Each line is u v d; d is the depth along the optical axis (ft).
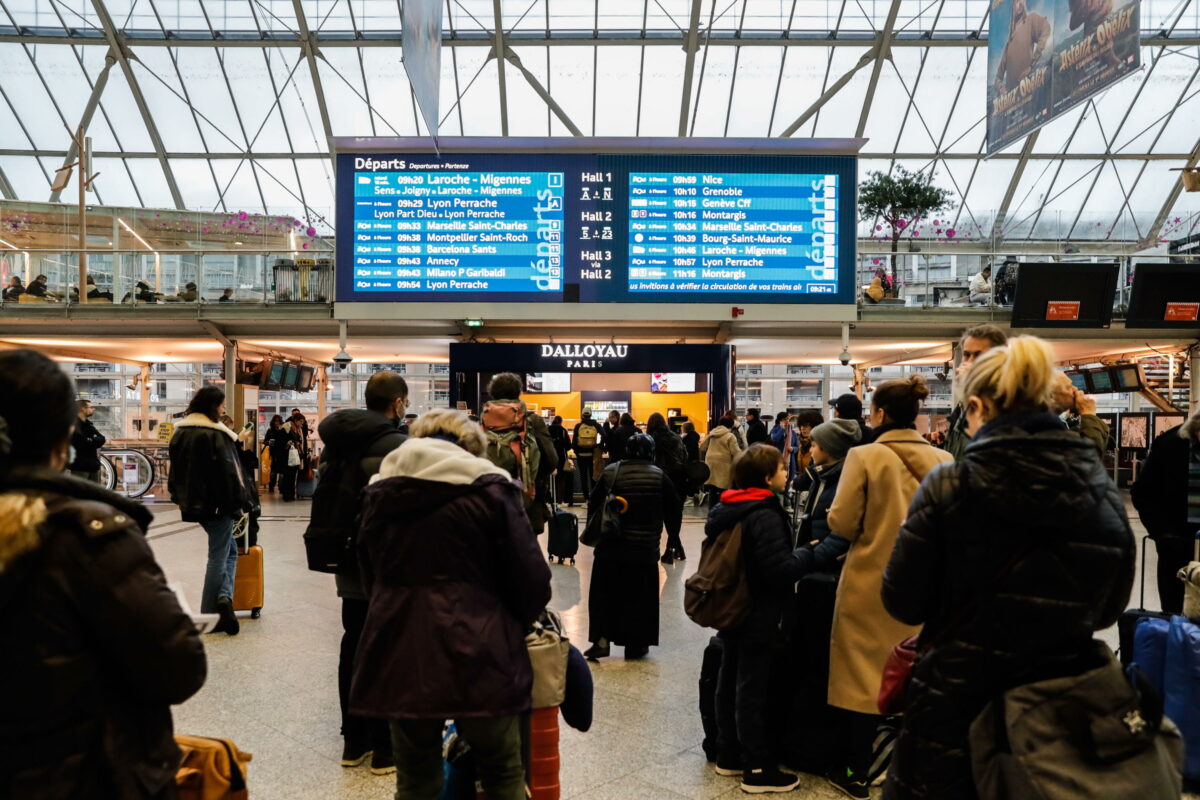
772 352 61.21
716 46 69.97
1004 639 5.85
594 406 57.82
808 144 42.68
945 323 46.32
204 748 6.16
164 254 46.88
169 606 4.93
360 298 42.98
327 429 11.58
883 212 52.90
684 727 13.14
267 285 46.85
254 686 14.88
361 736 11.58
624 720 13.42
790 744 11.22
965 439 10.25
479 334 51.62
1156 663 11.18
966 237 53.78
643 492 16.70
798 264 42.98
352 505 11.37
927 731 6.09
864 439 11.94
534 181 42.83
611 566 16.85
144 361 66.64
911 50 70.03
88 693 4.71
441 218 42.88
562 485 46.11
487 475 7.89
